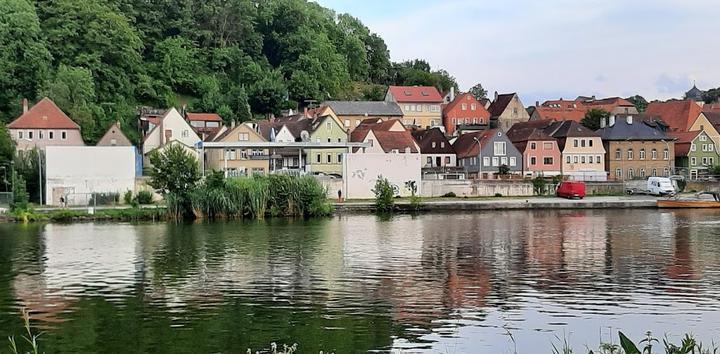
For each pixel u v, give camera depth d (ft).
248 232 233.35
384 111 583.17
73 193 330.75
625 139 453.99
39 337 99.09
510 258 169.17
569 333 100.12
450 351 91.97
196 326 104.06
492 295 124.26
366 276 143.43
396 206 326.24
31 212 282.15
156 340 97.09
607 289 129.39
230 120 578.25
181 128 449.89
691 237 213.66
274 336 98.68
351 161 367.45
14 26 540.11
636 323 105.40
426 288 130.62
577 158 449.89
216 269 153.17
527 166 442.91
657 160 458.91
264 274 146.30
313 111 552.00
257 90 631.15
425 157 452.35
